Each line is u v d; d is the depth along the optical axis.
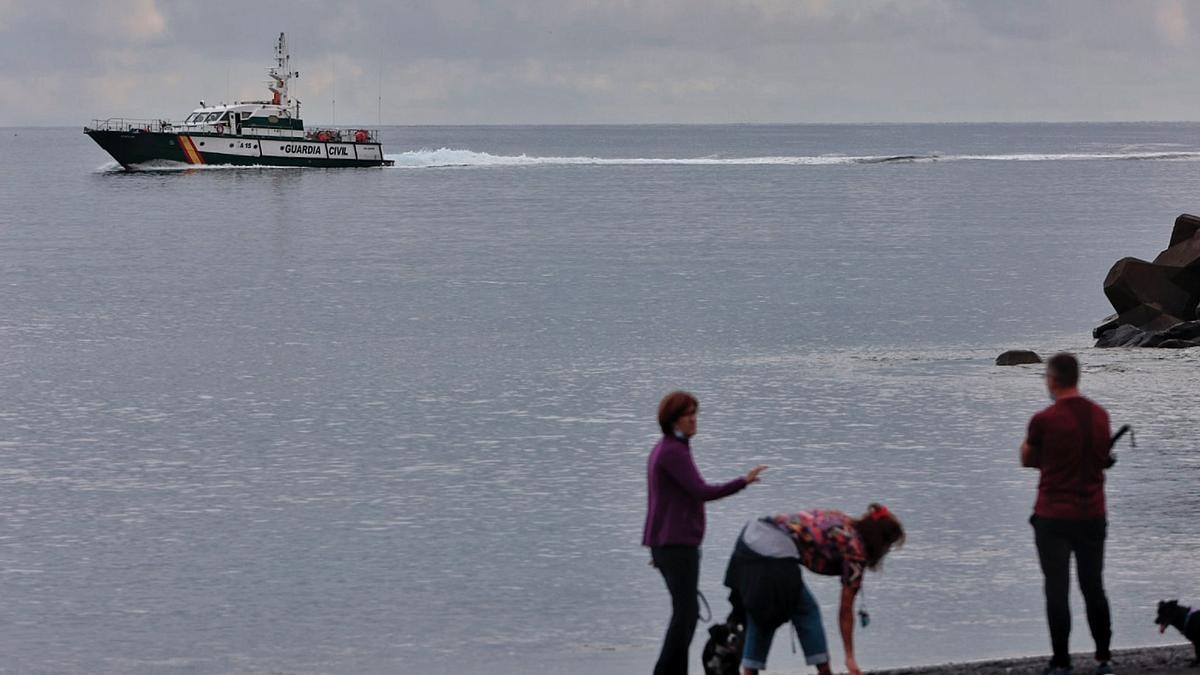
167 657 33.06
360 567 40.34
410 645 33.62
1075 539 24.89
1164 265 86.38
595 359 82.69
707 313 105.62
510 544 42.69
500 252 161.38
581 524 45.03
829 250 162.25
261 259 153.25
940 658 31.25
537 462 54.72
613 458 55.47
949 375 74.94
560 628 34.72
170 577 39.56
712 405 66.38
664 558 24.78
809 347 87.56
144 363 81.69
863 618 24.86
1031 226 198.50
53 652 33.44
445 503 48.09
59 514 46.97
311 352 86.19
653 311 107.00
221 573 39.94
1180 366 74.25
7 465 54.75
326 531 44.47
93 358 83.75
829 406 65.75
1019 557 39.84
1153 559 39.16
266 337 93.31
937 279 129.62
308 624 35.28
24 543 43.31
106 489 50.66
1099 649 25.42
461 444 58.28
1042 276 131.62
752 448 56.53
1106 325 87.19
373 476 52.50
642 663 32.09
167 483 51.56
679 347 87.81
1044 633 33.03
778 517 24.58
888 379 73.81
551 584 38.50
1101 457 24.78
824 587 36.94
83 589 38.47
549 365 80.38
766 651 24.73
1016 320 100.94
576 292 120.38
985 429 59.84
